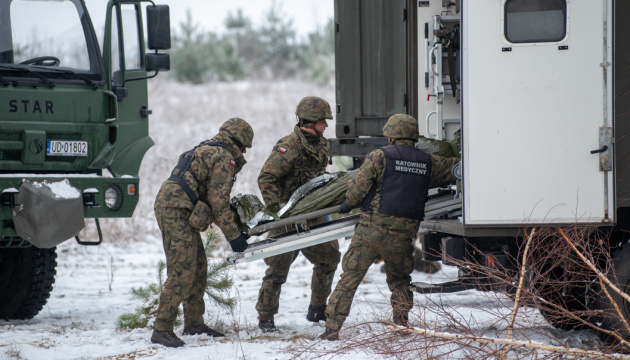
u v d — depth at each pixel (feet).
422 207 47.03
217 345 47.91
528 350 43.93
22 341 49.90
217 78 327.67
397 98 63.67
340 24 64.80
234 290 70.28
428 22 57.47
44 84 55.98
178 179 47.91
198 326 51.42
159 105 235.40
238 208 48.91
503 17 42.16
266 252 47.83
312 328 52.70
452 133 57.06
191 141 171.22
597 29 42.06
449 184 49.60
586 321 44.24
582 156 42.37
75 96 57.31
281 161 49.90
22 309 59.47
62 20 58.08
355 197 46.60
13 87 54.44
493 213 42.57
